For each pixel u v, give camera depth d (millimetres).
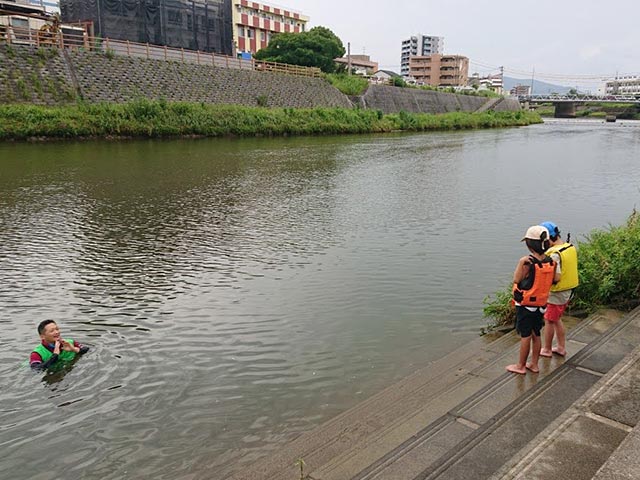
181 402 5398
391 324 7266
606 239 8070
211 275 9359
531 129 64000
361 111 51188
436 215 14289
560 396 4457
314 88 51125
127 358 6371
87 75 33000
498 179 21156
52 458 4555
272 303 8070
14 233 11992
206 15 47625
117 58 35188
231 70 43344
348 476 3887
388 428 4520
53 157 23562
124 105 32562
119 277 9250
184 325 7320
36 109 28594
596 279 7027
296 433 4828
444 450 3928
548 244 4887
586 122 90688
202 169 22031
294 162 25406
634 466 2680
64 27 35656
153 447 4676
